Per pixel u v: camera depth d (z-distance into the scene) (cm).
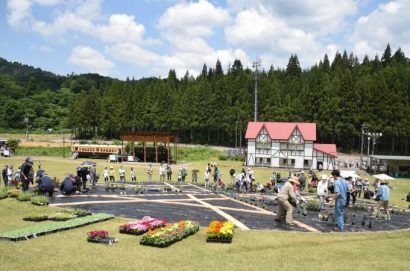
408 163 6178
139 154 7838
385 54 14538
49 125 15988
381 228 1762
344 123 9550
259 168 6975
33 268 1017
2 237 1302
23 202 2075
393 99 9062
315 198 2964
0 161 7044
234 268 1063
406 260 1180
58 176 4791
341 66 13562
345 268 1084
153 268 1046
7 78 19538
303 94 10619
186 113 11638
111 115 12419
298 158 7356
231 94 11431
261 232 1539
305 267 1086
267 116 10400
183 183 3809
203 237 1428
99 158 8312
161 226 1555
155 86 12475
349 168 7250
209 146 11381
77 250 1200
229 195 2819
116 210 2005
